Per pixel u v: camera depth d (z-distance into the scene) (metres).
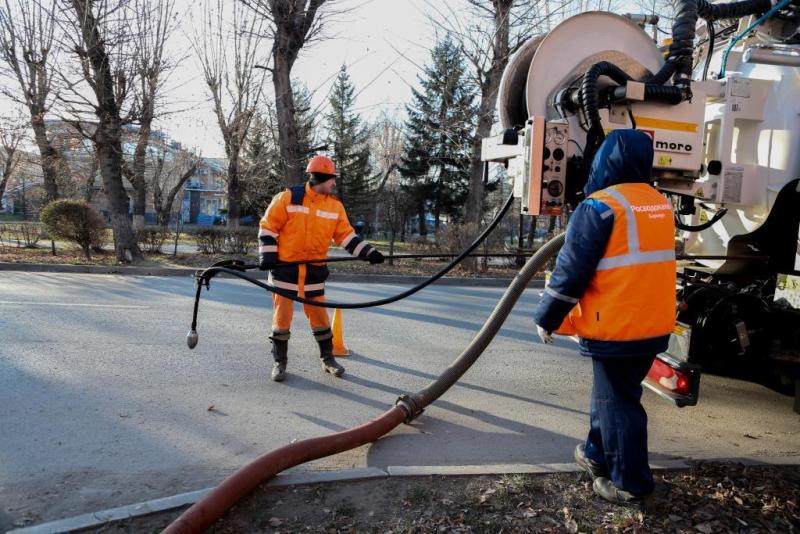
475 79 15.01
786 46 3.94
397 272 13.98
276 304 4.97
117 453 3.54
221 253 16.50
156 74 14.39
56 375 4.94
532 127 3.82
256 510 2.79
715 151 4.43
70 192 25.81
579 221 2.75
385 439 3.90
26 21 13.51
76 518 2.64
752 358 4.01
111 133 13.84
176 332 6.61
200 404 4.43
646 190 2.82
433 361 5.93
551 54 4.08
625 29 4.21
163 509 2.74
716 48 5.03
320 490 2.98
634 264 2.68
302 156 16.75
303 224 4.83
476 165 15.89
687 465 3.37
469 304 9.66
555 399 4.88
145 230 16.31
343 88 37.75
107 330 6.57
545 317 2.81
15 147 18.41
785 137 4.15
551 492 3.03
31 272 12.29
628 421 2.82
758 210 4.38
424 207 40.56
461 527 2.68
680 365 3.79
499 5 13.92
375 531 2.63
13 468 3.29
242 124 18.31
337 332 6.05
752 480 3.18
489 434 4.05
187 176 26.94
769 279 4.33
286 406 4.47
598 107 3.78
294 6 14.12
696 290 4.03
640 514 2.79
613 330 2.71
